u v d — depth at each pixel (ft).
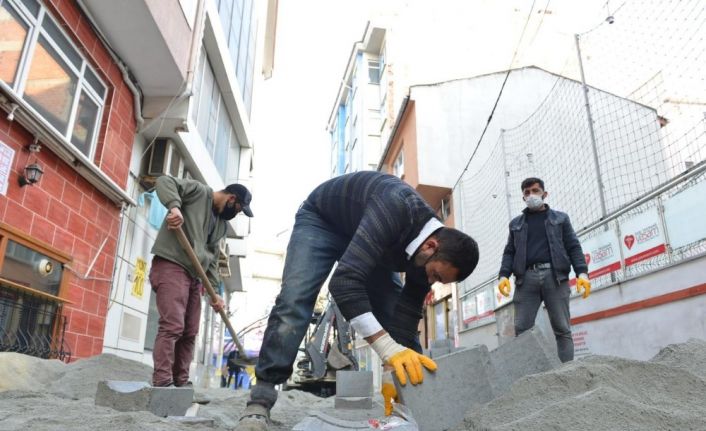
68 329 17.79
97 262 20.01
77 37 18.71
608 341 17.78
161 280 10.87
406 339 7.73
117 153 21.90
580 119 35.86
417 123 45.96
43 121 15.24
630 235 16.98
